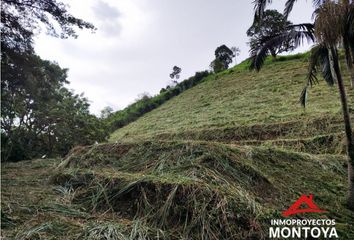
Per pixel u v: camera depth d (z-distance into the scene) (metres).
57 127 9.98
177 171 4.13
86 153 5.96
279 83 16.42
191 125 13.20
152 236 2.93
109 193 3.91
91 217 3.41
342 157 5.53
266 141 8.10
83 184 4.45
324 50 4.13
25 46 7.23
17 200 3.84
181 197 3.37
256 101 14.40
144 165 4.81
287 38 4.16
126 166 5.00
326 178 4.74
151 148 5.25
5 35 6.82
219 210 3.10
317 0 3.85
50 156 9.98
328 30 3.28
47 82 8.75
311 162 5.27
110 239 2.77
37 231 2.88
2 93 7.58
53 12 6.99
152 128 15.95
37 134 9.84
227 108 14.77
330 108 9.89
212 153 4.42
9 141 8.99
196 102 19.14
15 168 6.76
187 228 3.03
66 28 7.32
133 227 3.03
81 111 11.75
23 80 7.50
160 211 3.30
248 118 11.63
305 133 8.39
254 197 3.61
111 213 3.55
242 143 8.48
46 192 4.34
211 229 2.96
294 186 4.27
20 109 8.97
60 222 3.15
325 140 6.93
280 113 11.13
